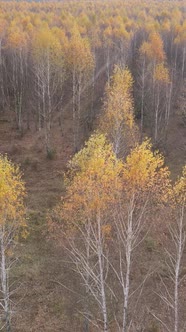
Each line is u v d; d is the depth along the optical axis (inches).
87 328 765.3
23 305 850.1
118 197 644.1
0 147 1630.2
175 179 1368.1
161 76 1712.6
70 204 681.0
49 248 1011.9
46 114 1870.1
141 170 618.2
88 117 1857.8
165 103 1788.9
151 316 823.1
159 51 1939.0
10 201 681.6
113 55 2326.5
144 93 1924.2
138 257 962.1
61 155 1571.1
